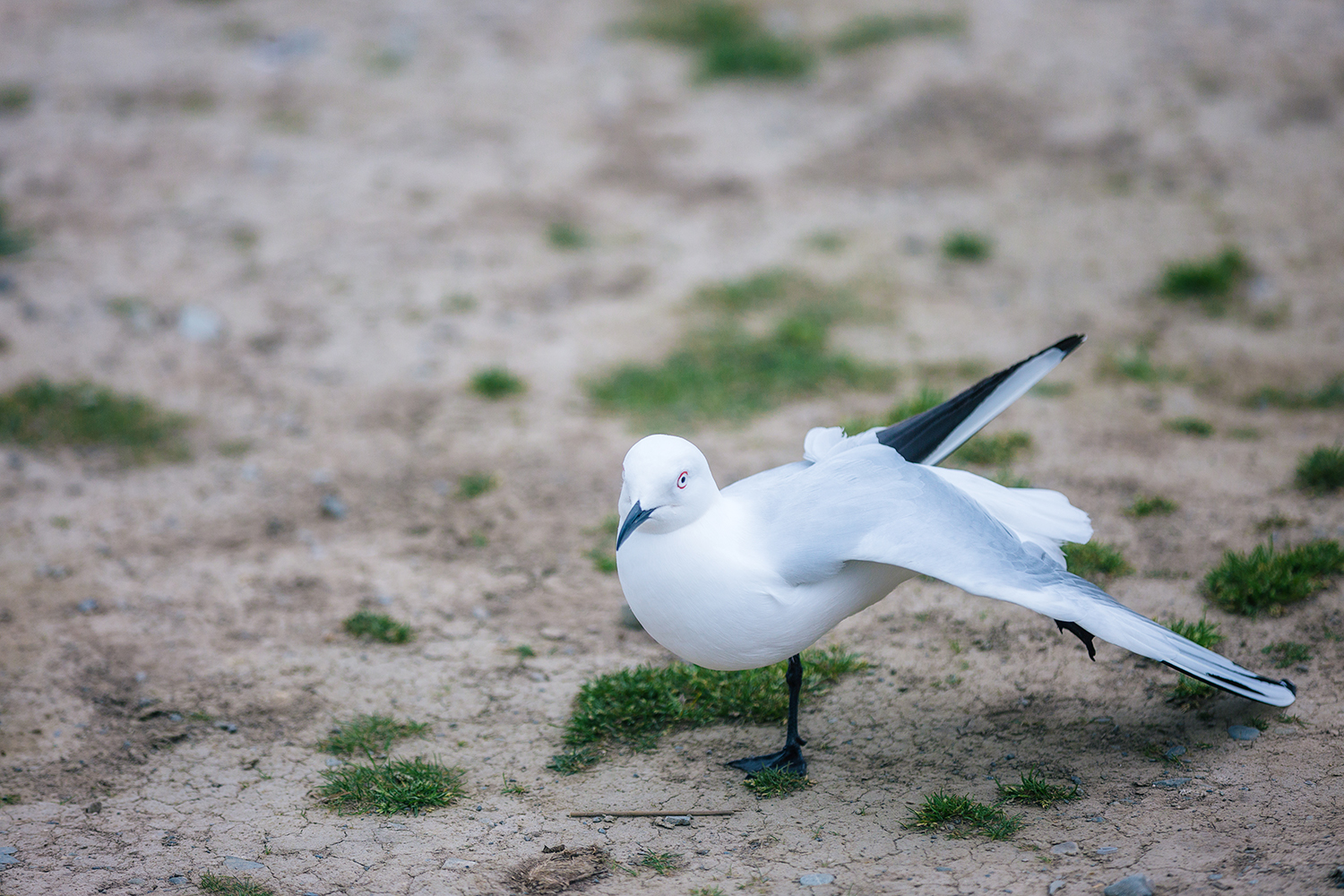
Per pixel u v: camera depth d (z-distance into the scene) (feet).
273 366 28.53
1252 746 14.85
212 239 33.68
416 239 33.99
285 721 17.11
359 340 29.58
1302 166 34.76
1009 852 13.26
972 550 13.14
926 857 13.35
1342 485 21.35
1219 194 34.04
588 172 37.50
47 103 41.27
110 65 44.27
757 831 14.16
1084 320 29.25
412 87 42.68
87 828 14.71
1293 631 17.37
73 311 29.81
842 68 42.68
